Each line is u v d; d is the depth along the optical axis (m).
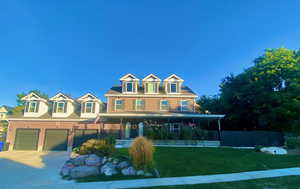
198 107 29.09
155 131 18.11
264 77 22.61
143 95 22.30
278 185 6.86
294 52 23.06
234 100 24.66
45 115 23.27
